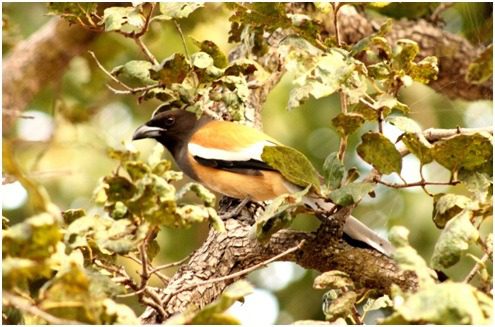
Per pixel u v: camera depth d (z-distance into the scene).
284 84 17.78
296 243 10.19
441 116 17.38
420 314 6.49
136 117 18.30
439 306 6.51
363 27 15.27
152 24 15.80
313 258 10.11
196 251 10.84
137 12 10.30
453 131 9.80
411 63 9.07
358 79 9.31
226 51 17.09
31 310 6.66
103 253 8.62
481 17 16.03
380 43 9.23
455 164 8.69
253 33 11.14
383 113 9.07
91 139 16.50
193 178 13.20
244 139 12.68
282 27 10.16
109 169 16.86
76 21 10.81
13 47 15.09
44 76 14.76
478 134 8.52
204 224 17.59
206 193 8.01
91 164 16.75
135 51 16.94
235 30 11.84
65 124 15.18
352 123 9.13
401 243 7.09
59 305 6.88
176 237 17.66
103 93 16.91
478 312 6.50
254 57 12.75
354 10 15.45
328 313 8.38
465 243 7.63
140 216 7.65
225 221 11.60
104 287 7.70
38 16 17.62
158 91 10.69
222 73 10.41
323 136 18.12
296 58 9.48
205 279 10.39
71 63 16.36
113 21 10.13
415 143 8.77
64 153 16.56
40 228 6.77
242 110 10.95
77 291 6.88
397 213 16.95
